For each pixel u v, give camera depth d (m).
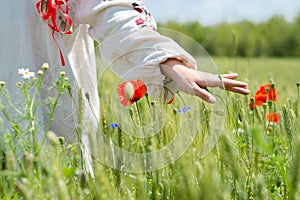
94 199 1.87
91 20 2.71
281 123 2.78
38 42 2.74
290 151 2.39
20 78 2.63
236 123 2.81
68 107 2.73
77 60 2.94
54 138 1.87
